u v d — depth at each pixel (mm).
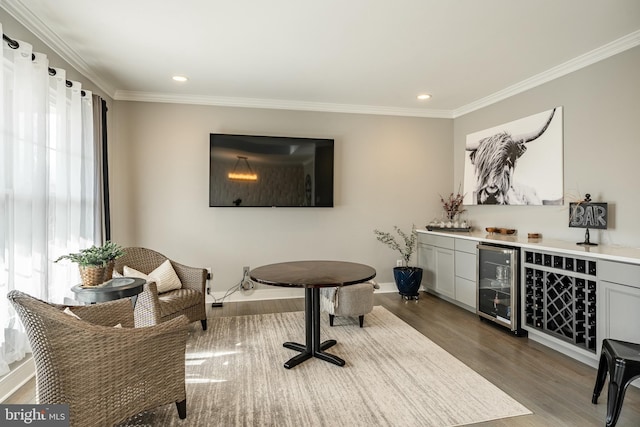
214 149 4270
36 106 2371
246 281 4488
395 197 4941
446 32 2715
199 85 3947
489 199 4375
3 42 2094
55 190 2729
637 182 2785
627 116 2848
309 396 2205
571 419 1978
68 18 2508
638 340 2238
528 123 3799
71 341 1532
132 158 4203
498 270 3459
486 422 1949
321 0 2291
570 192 3338
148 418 1976
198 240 4379
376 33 2744
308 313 2762
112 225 4109
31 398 2182
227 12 2436
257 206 4402
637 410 2064
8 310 2188
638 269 2236
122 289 2328
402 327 3467
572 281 2744
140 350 1747
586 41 2867
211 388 2301
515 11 2420
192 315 3203
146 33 2738
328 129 4719
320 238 4715
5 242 2102
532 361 2721
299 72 3549
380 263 4914
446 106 4812
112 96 4094
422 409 2068
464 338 3197
